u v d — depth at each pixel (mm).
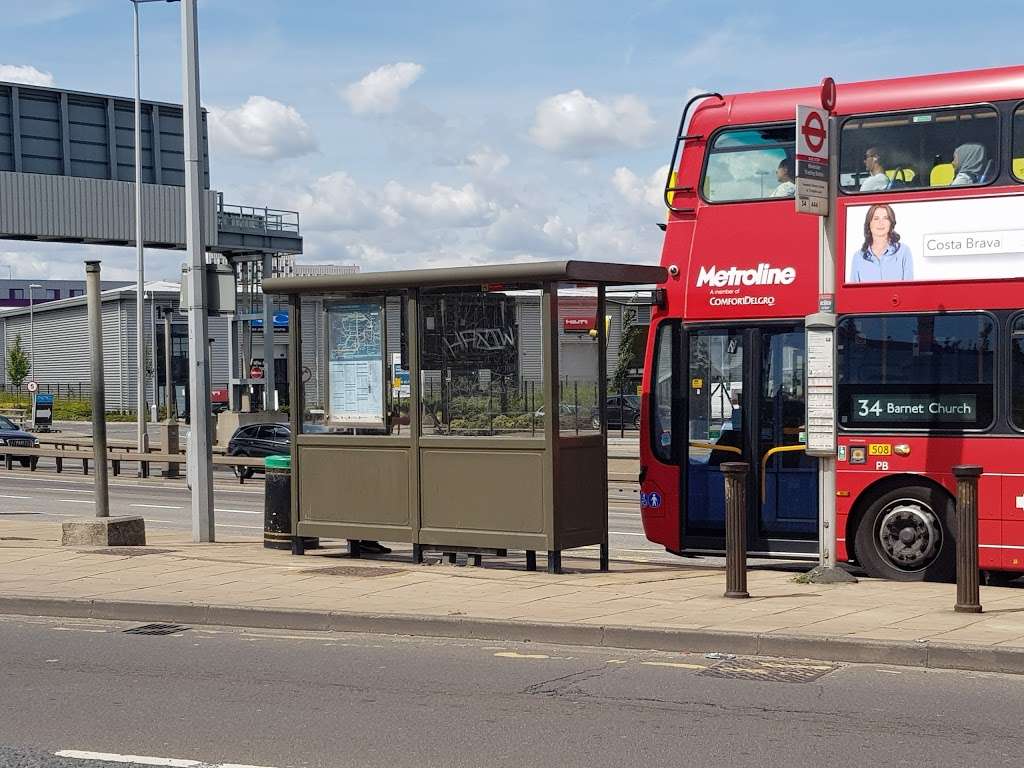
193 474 16875
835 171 11992
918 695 8117
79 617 11703
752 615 10344
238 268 52031
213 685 8766
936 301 12688
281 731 7461
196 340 16938
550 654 9641
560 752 6930
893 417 12836
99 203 41812
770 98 13641
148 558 14500
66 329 93938
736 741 7102
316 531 14516
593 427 13602
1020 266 12391
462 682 8734
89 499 27750
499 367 13320
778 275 13477
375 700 8242
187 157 17016
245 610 11156
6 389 104125
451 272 13328
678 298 13906
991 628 9555
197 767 6680
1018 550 12297
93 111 41844
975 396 12516
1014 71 12656
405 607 11070
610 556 16562
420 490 13766
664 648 9695
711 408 13812
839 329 13062
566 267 12680
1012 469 12336
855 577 12828
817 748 6941
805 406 13156
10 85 39750
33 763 6812
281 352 70062
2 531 18328
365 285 13914
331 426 14461
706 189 13836
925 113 12836
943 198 12703
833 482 12195
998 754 6781
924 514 12750
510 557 15297
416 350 13742
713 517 13828
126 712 8000
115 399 86812
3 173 39344
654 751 6922
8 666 9492
